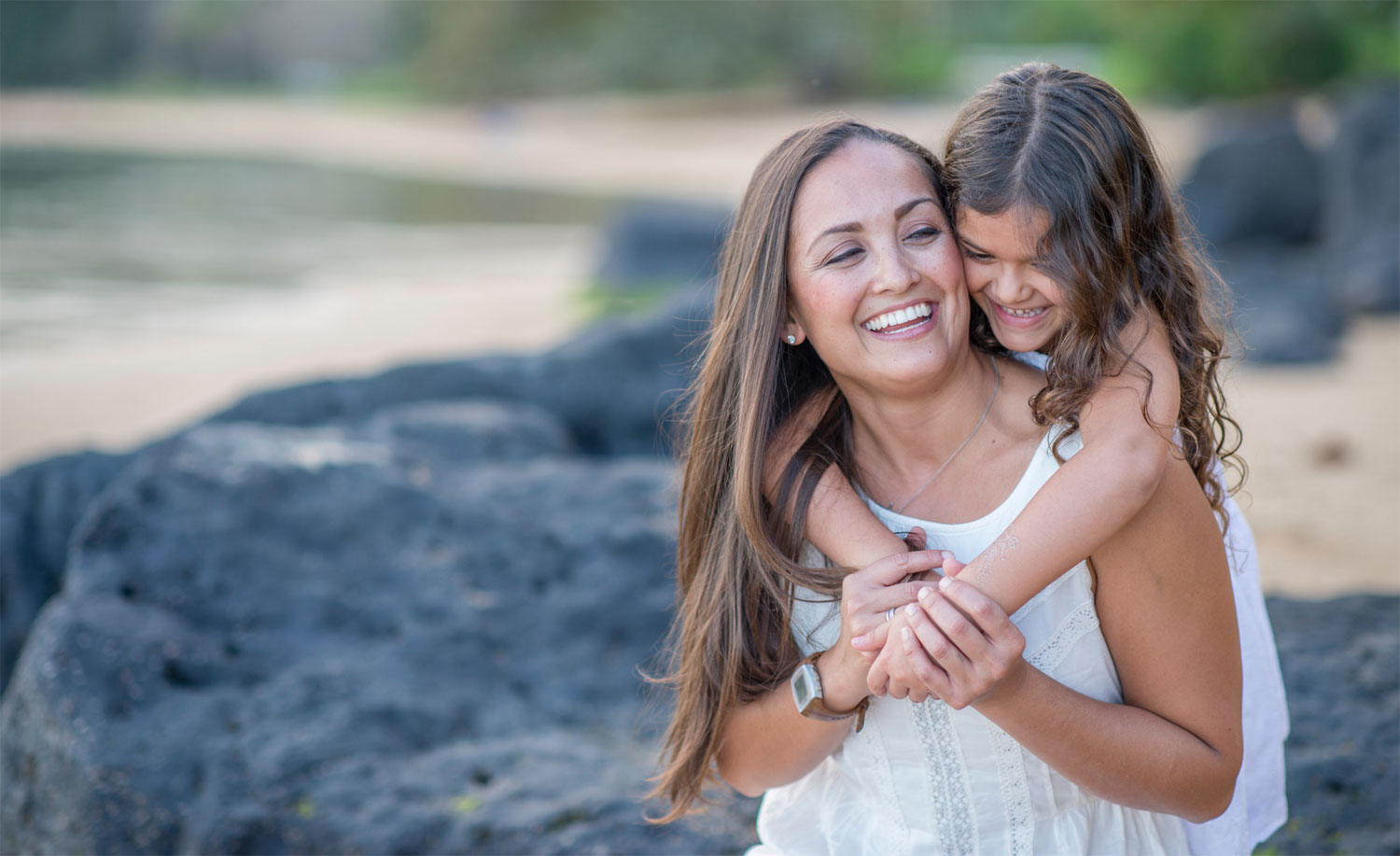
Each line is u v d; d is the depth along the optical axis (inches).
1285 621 126.6
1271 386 350.9
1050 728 60.8
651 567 143.3
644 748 118.1
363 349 527.8
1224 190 574.9
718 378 71.6
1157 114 1220.5
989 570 61.1
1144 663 63.6
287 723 116.6
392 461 158.7
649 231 655.1
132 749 113.1
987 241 66.6
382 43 2871.6
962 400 67.4
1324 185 559.2
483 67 2303.2
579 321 573.9
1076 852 66.4
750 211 68.0
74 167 1512.1
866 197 64.3
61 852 114.9
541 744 117.6
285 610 131.6
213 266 802.8
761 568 70.6
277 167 1534.2
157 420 412.5
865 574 63.1
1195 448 67.9
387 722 118.0
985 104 68.9
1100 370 64.5
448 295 674.8
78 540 134.6
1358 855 95.0
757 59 2150.6
